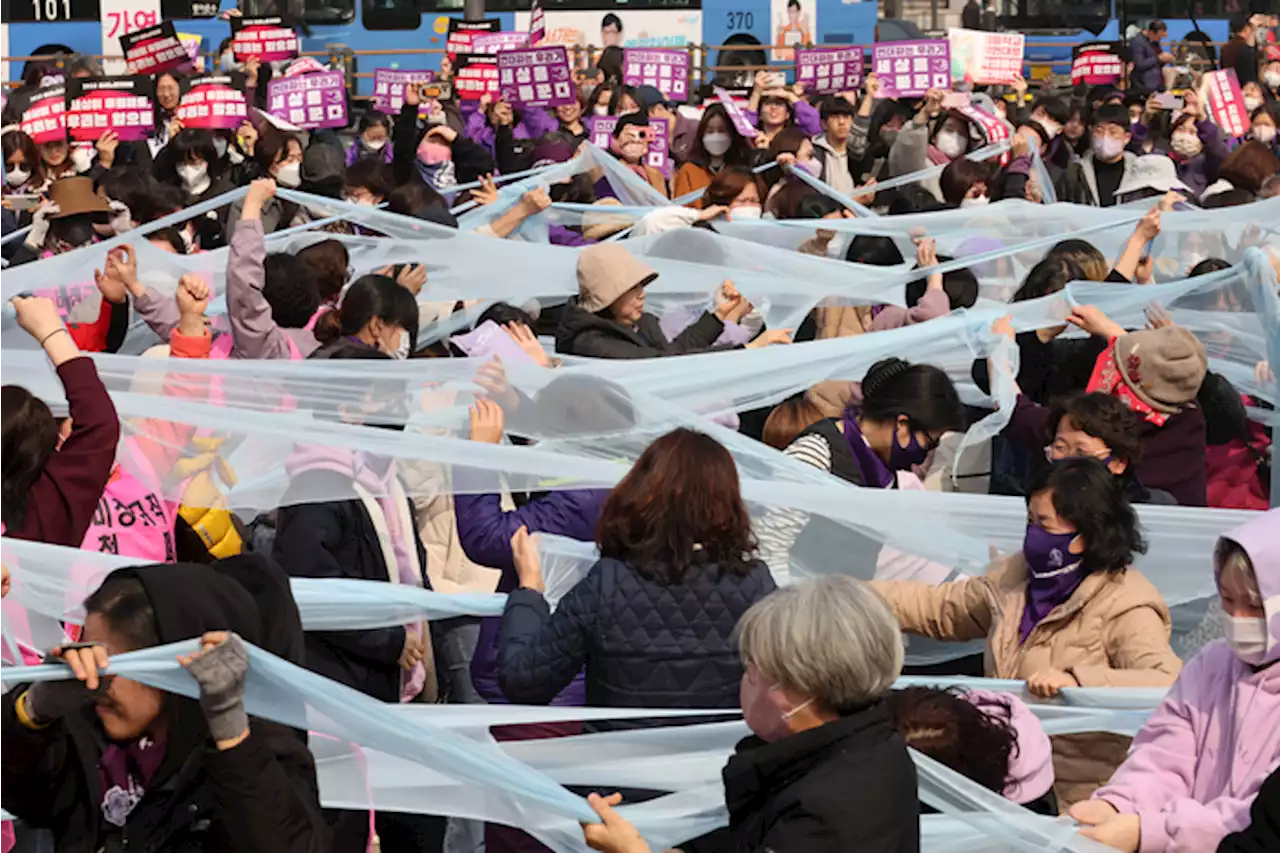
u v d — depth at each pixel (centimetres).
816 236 948
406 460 516
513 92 1402
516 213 879
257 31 1539
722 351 693
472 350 610
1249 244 909
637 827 401
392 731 349
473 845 557
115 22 2033
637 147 1190
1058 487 452
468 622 552
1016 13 2148
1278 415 695
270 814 306
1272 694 371
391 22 2059
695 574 416
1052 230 934
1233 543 365
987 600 471
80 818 323
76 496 436
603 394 562
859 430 565
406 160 1225
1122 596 452
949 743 376
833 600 321
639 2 2083
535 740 418
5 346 734
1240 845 341
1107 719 432
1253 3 2138
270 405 566
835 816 313
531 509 519
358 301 592
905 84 1402
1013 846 371
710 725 413
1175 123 1501
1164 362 579
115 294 710
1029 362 719
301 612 465
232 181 1179
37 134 1286
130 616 315
